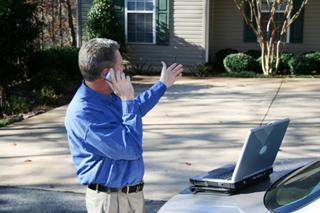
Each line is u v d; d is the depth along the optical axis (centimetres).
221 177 317
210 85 1309
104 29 1530
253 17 1609
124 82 278
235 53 1566
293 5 1586
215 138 803
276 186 301
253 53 1595
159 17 1588
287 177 313
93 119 282
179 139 801
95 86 286
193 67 1562
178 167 662
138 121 279
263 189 299
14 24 1130
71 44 1855
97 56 279
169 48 1596
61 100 1141
